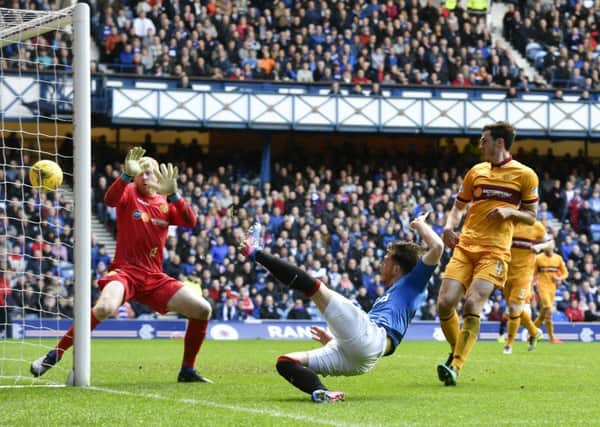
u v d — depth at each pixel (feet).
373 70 161.27
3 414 35.76
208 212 139.54
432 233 43.11
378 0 173.17
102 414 35.70
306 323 126.93
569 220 157.28
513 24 182.60
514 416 36.40
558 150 181.88
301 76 157.58
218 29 158.20
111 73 148.05
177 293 50.72
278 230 140.77
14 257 123.75
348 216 146.92
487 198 52.31
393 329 42.11
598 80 171.83
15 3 150.61
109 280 50.01
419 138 175.83
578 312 138.82
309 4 165.58
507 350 88.33
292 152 160.76
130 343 107.24
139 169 49.11
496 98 161.48
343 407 38.29
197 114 149.79
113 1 157.38
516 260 84.17
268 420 33.96
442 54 165.17
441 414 36.58
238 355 83.05
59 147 146.61
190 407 37.96
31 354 82.64
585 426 33.73
